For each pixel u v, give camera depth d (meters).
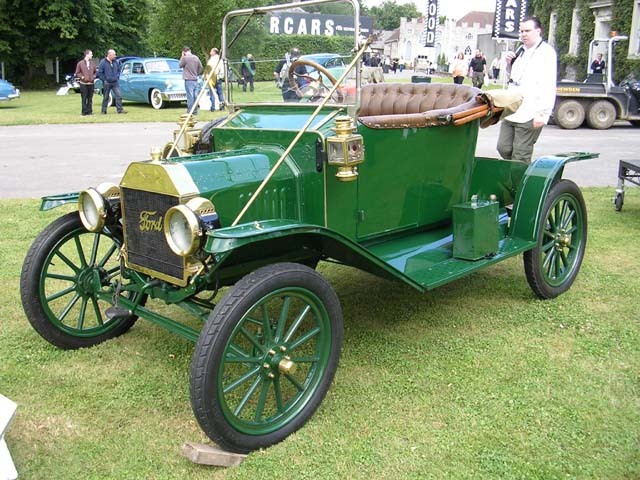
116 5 28.77
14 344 3.38
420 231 3.80
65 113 15.27
